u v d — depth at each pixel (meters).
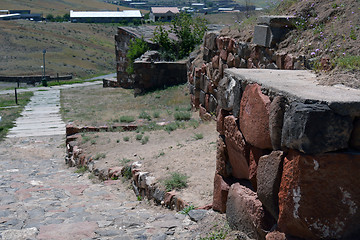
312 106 2.56
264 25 7.39
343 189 2.57
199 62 13.81
